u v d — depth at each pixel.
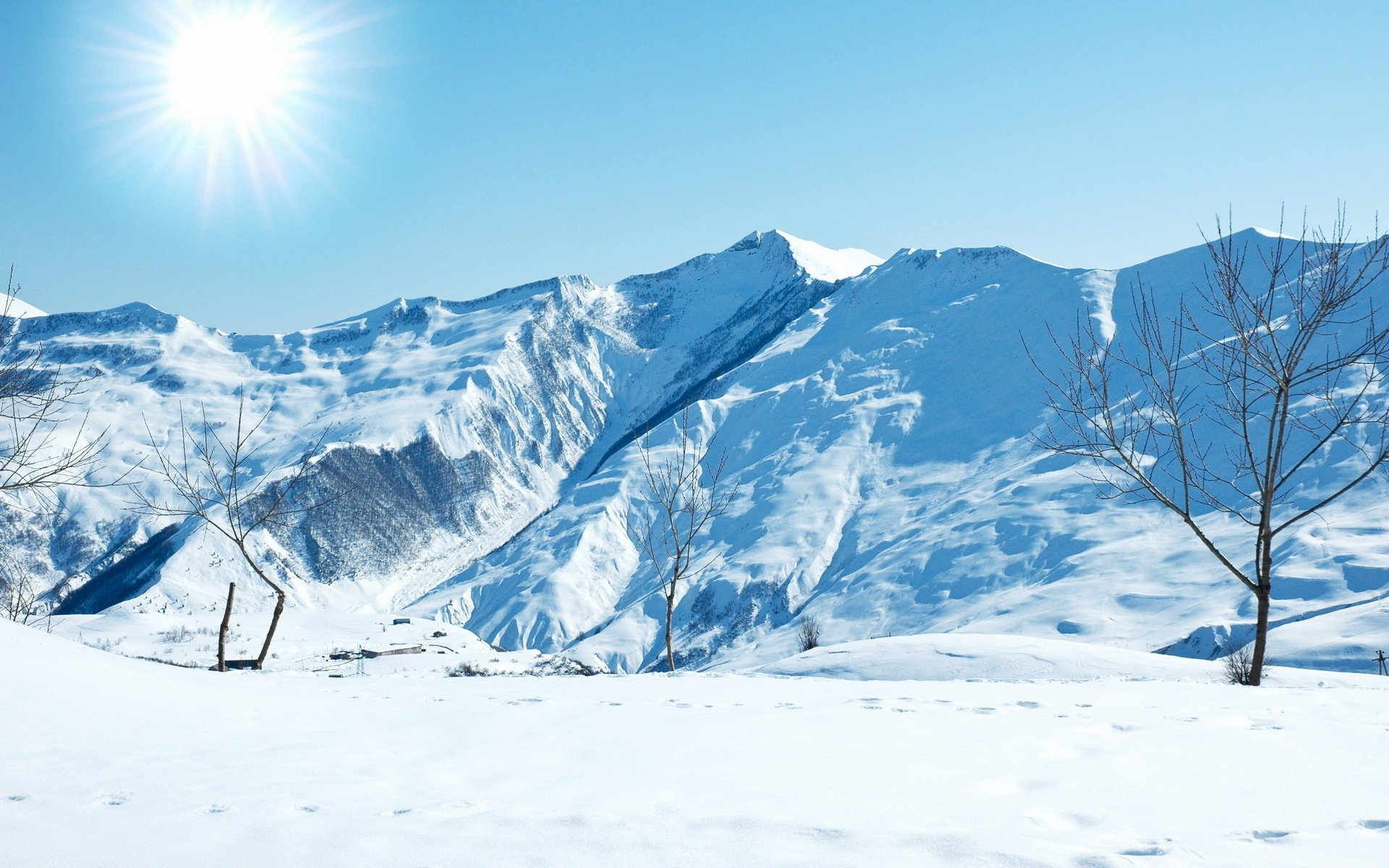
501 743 8.80
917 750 8.00
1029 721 9.55
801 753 7.94
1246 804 5.93
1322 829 5.32
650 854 5.04
